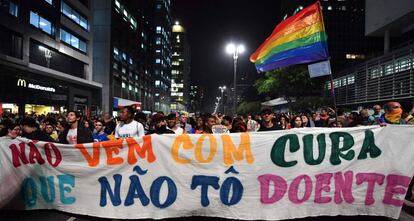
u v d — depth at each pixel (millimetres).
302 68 33469
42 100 33375
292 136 5246
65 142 7090
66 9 40812
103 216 5250
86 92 44844
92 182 5352
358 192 5227
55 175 5453
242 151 5215
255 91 106562
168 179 5219
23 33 30781
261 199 5152
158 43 110438
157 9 111375
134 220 5281
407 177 5184
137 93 76125
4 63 27141
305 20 7051
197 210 5168
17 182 5523
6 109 27797
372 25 38844
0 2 27516
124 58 63250
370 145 5270
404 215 5594
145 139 5305
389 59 31484
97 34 53750
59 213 5480
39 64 34656
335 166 5242
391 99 30266
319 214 5180
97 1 54031
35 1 33062
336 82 45250
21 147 5520
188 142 5250
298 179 5195
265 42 8156
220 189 5176
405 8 32375
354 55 87125
